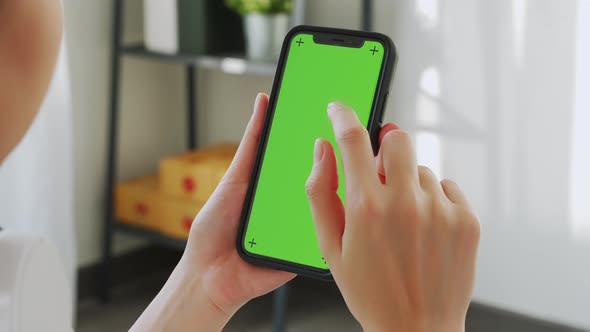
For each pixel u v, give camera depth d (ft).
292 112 1.65
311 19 8.04
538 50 7.02
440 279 0.98
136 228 8.36
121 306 8.58
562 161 7.07
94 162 8.55
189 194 8.04
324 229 1.05
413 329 0.97
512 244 7.48
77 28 8.09
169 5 7.80
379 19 7.73
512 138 7.28
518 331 7.56
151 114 9.07
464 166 7.57
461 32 7.35
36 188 7.23
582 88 6.86
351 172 0.99
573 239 7.15
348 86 1.65
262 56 7.53
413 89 7.71
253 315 8.17
